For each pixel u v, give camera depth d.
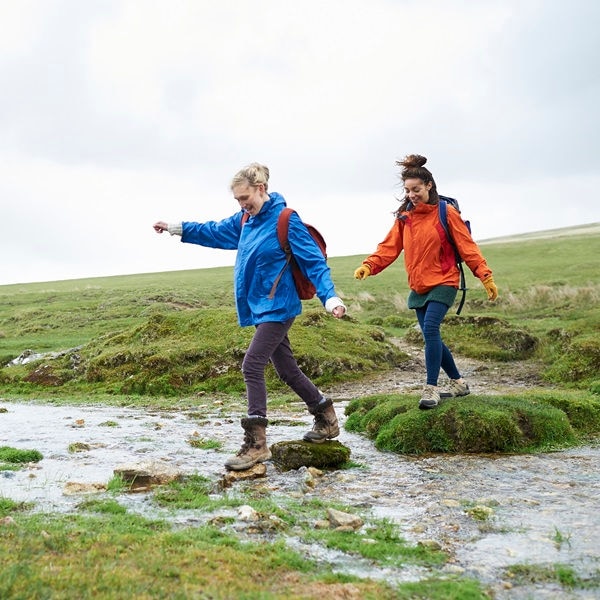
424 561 3.69
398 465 6.16
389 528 4.20
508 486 5.29
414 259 7.03
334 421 6.38
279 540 3.87
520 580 3.43
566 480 5.46
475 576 3.49
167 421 9.35
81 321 31.83
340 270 48.06
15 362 18.19
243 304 6.08
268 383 13.18
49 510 4.52
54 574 3.06
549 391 8.92
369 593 3.17
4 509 4.49
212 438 7.77
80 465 6.18
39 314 34.53
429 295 7.04
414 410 7.19
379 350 15.85
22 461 6.36
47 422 9.22
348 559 3.70
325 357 14.20
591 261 41.28
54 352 18.20
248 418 5.88
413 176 6.86
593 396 8.67
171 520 4.30
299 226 5.82
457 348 16.97
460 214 6.97
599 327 15.61
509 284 33.03
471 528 4.25
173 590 2.99
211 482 5.46
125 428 8.62
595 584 3.37
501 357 16.16
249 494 5.08
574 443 7.02
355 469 6.02
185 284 44.81
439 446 6.76
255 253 5.87
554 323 20.22
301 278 5.94
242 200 5.84
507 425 6.77
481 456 6.50
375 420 7.66
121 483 5.29
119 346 15.65
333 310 5.49
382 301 30.81
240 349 14.00
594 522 4.32
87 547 3.53
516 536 4.08
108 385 13.84
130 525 4.06
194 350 14.08
